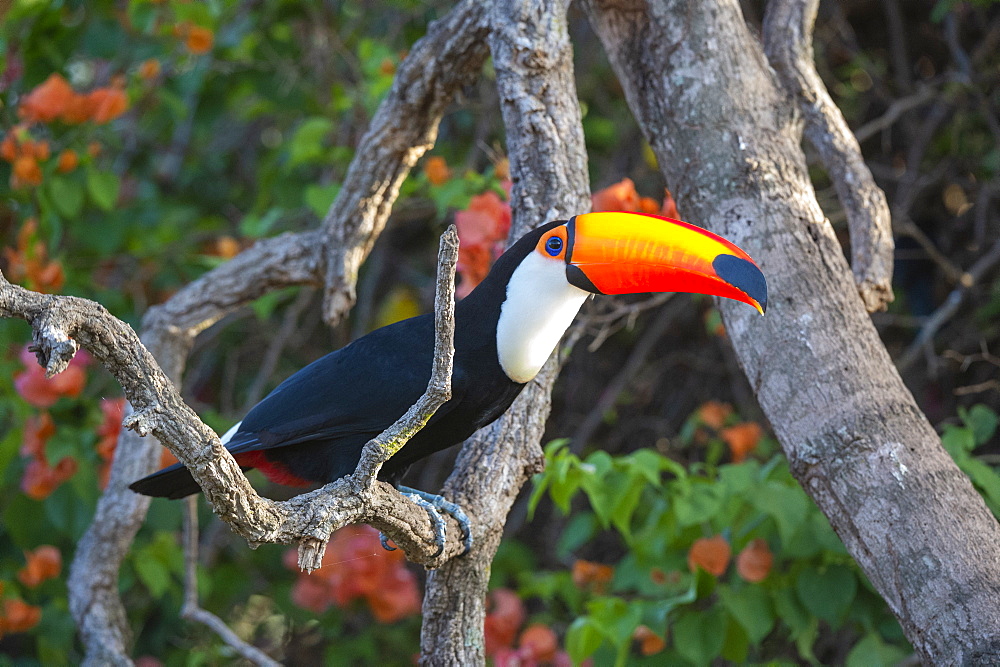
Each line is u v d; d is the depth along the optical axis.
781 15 6.77
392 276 13.42
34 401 8.48
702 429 11.48
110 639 7.59
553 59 6.48
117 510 7.79
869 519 5.20
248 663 12.07
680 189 6.39
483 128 11.07
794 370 5.62
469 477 5.98
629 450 12.15
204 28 10.47
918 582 4.96
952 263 11.31
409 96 7.33
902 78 11.10
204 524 11.59
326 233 8.04
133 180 13.06
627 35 6.70
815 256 5.92
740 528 7.80
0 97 9.87
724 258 5.34
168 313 8.27
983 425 7.77
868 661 7.43
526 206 6.46
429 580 5.90
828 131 6.66
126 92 10.41
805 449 5.48
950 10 10.26
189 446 4.00
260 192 11.40
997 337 10.65
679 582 8.48
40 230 9.80
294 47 11.26
